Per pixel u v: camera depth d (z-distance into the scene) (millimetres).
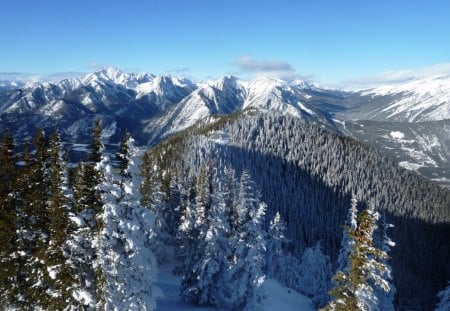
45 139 35312
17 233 31828
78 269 26500
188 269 49688
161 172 87312
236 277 47375
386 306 45156
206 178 52844
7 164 33875
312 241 142750
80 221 25312
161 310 45156
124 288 25094
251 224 49125
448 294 38062
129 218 25578
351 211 51094
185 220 62562
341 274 21375
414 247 160625
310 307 64000
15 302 31422
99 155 25656
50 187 32375
